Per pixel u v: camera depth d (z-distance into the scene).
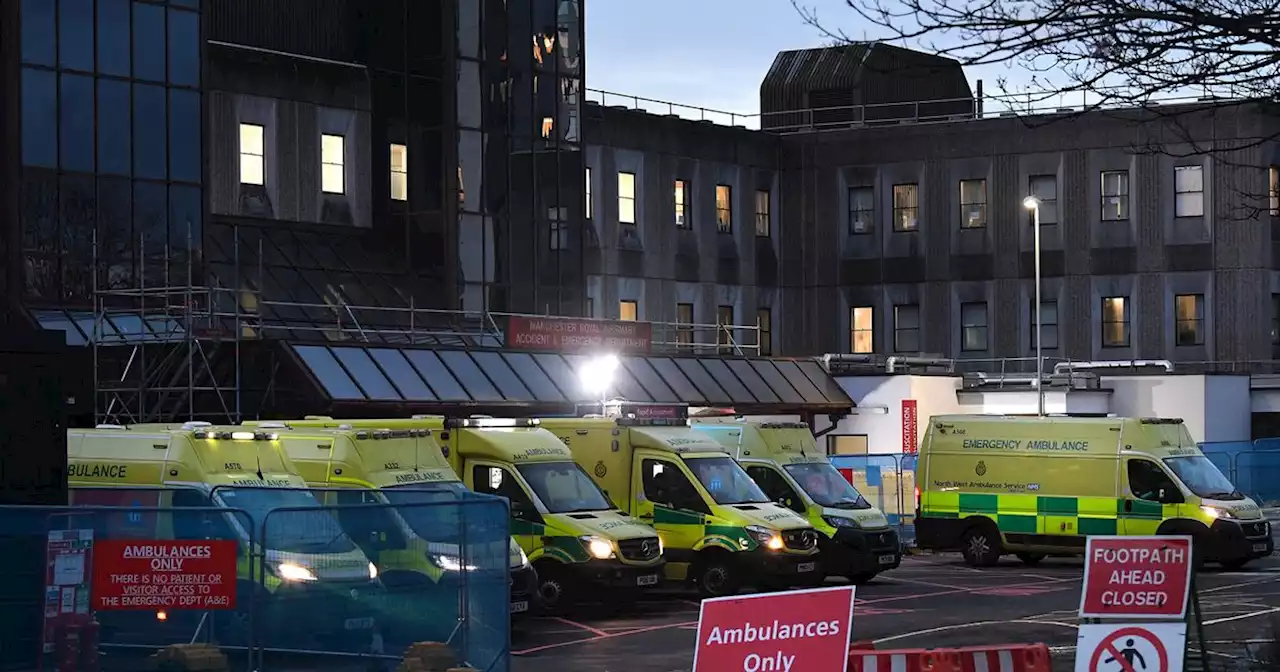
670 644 23.91
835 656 12.15
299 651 17.31
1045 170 67.19
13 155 40.59
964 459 36.84
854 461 41.75
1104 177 66.38
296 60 51.72
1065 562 37.84
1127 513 35.09
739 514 30.05
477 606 18.31
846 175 69.88
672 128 66.88
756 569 29.75
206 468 22.77
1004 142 67.69
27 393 17.80
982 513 36.47
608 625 26.38
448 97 52.28
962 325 68.31
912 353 68.88
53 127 41.44
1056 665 20.95
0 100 40.78
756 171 70.00
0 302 40.03
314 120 51.91
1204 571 35.56
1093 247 66.44
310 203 51.56
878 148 69.50
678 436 31.12
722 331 68.38
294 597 17.38
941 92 78.19
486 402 43.34
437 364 43.50
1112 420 35.62
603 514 28.17
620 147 64.81
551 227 54.66
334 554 17.69
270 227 50.12
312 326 47.28
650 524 30.61
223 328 42.22
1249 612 26.86
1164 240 65.50
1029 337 67.44
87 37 42.31
